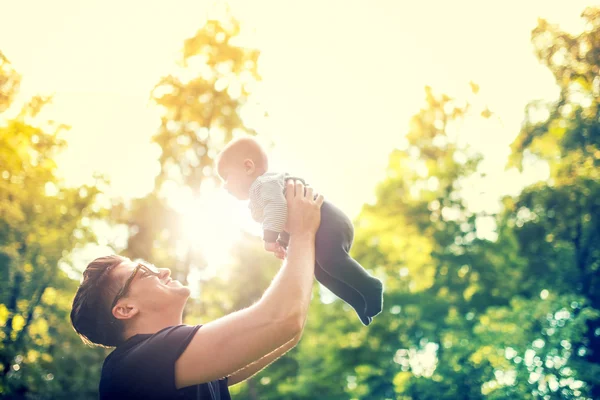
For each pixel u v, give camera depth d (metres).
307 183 2.51
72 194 19.36
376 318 20.73
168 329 2.09
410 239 22.70
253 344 1.97
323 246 2.38
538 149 22.77
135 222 20.09
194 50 20.33
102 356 18.55
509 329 16.97
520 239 22.66
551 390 16.58
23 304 18.12
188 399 1.99
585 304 19.45
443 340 19.73
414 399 18.91
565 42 22.64
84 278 2.33
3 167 18.50
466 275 22.30
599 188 21.47
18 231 18.31
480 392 17.25
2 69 19.30
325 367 20.02
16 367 17.72
